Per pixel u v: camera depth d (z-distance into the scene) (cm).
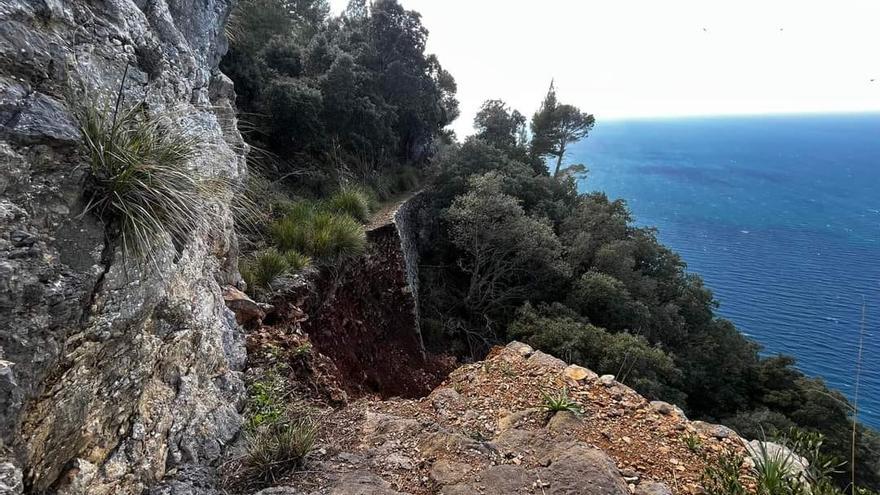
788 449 326
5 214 155
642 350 1095
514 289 1517
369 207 1220
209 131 381
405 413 377
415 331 1114
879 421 798
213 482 250
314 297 689
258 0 1438
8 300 152
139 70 262
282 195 955
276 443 281
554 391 404
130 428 221
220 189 300
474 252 1499
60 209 177
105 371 201
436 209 1697
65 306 172
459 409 383
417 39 1717
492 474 270
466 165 1808
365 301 912
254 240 712
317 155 1277
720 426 365
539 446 312
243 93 1149
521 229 1448
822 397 1566
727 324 2061
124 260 202
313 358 454
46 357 164
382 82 1677
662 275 2119
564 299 1527
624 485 270
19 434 158
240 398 337
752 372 1789
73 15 215
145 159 217
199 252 325
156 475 231
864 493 258
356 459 289
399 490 264
